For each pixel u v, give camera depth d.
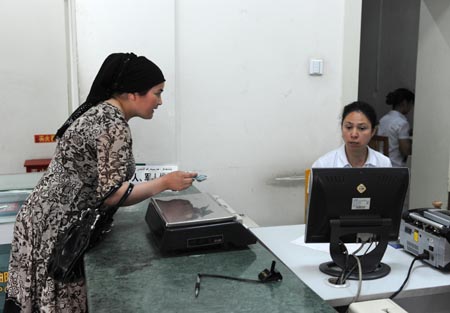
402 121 3.97
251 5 2.81
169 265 1.37
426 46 3.31
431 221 1.66
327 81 3.04
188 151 2.83
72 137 1.52
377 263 1.56
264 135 2.96
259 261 1.42
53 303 1.55
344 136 2.27
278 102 2.96
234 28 2.80
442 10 3.13
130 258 1.43
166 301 1.14
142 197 1.53
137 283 1.24
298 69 2.96
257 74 2.88
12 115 2.50
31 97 2.52
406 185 1.52
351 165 2.33
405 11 4.56
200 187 2.88
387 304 1.34
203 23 2.74
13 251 1.69
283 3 2.87
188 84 2.77
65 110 2.58
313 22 2.95
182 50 2.72
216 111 2.84
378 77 5.04
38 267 1.57
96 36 2.53
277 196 3.05
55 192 1.57
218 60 2.80
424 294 1.48
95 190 1.58
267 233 2.03
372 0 5.07
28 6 2.44
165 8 2.61
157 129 2.71
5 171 2.54
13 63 2.46
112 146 1.47
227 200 2.95
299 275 1.55
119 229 1.72
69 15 2.50
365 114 2.21
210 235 1.47
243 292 1.20
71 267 1.42
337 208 1.50
